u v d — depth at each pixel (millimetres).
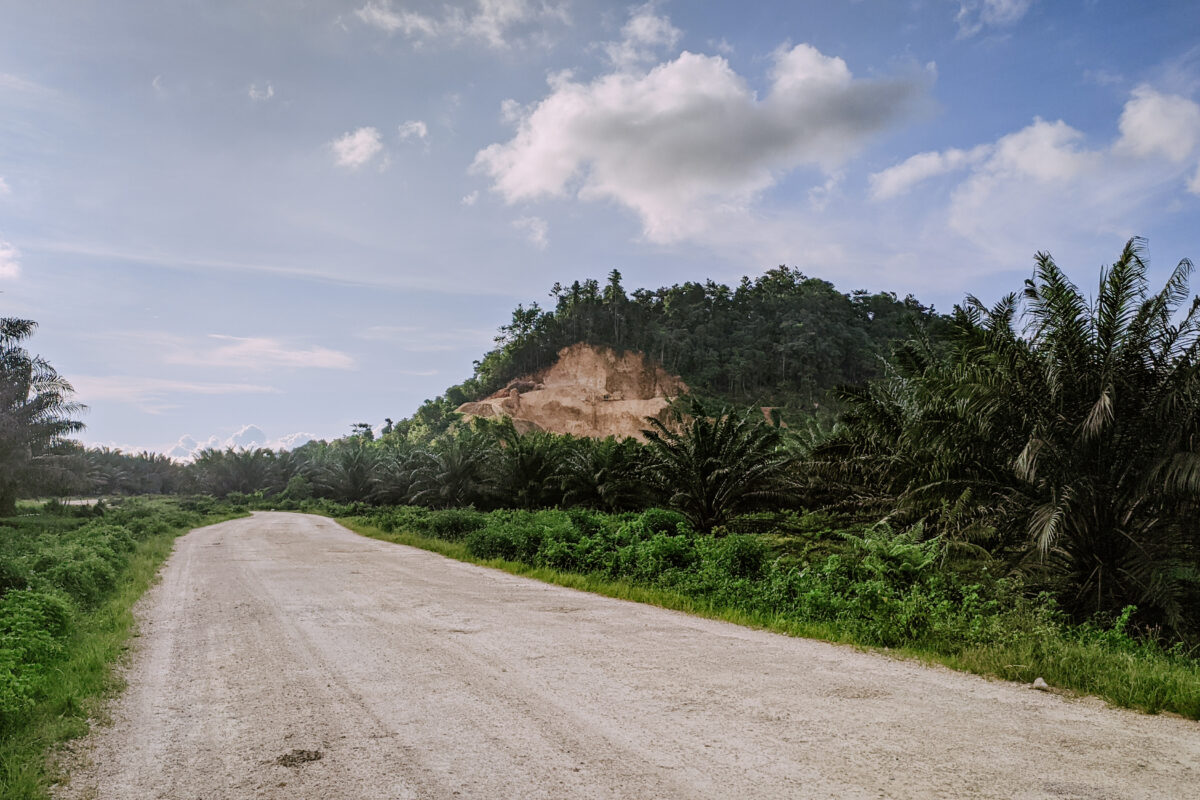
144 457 125625
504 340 149875
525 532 16344
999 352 11508
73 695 5523
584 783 3764
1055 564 11523
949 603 7961
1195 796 3533
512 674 6082
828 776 3811
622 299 154250
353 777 3918
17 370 37094
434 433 110812
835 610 8562
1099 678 5625
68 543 18516
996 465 11844
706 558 11750
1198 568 10562
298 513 58438
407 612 9445
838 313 158875
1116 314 10766
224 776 3990
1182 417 10250
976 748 4230
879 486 17688
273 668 6516
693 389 129500
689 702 5219
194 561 17938
